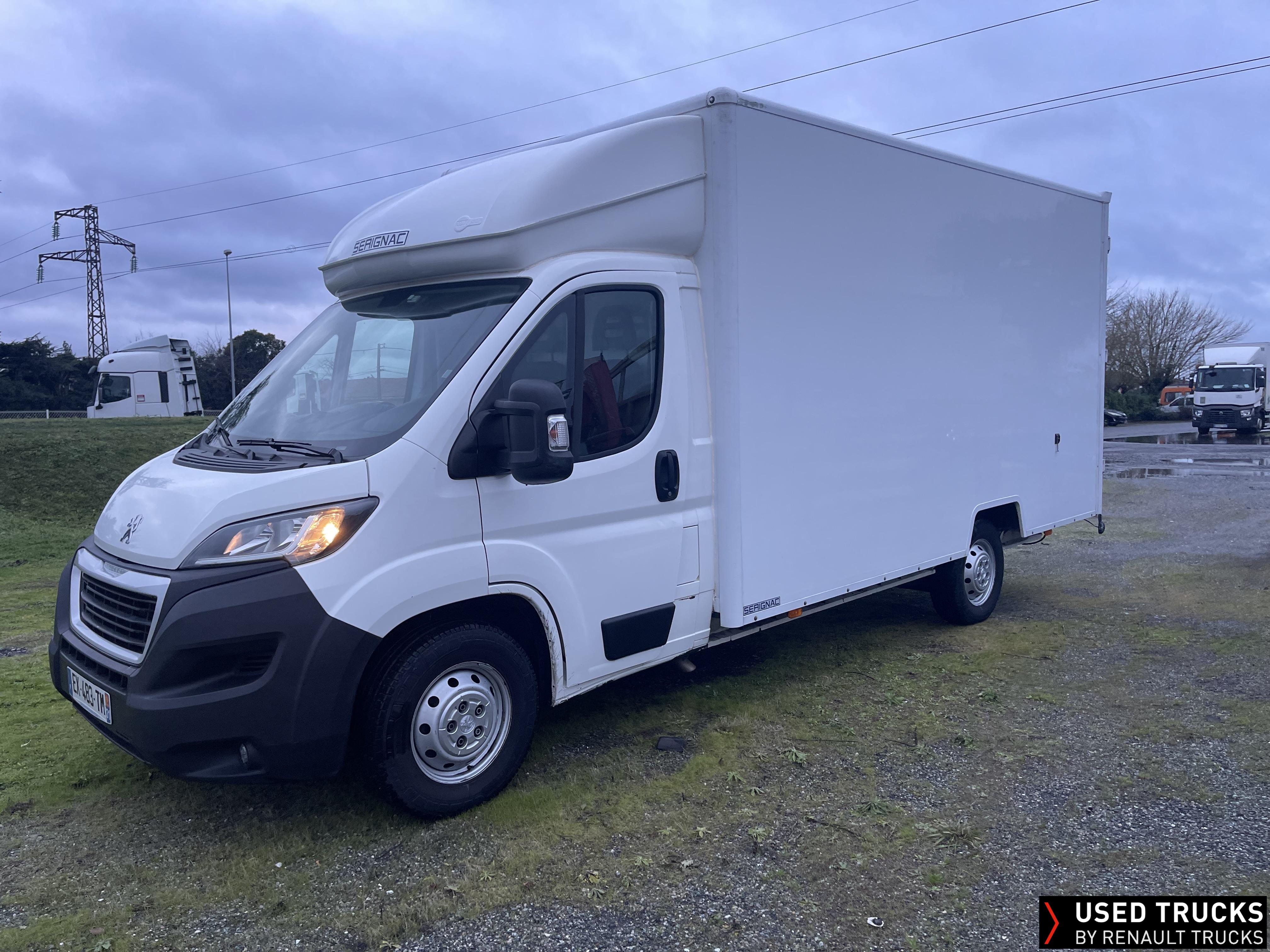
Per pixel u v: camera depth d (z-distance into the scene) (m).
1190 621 6.68
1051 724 4.70
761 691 5.22
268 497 3.21
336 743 3.26
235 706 3.11
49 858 3.42
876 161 5.14
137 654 3.26
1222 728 4.59
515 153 4.26
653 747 4.42
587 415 3.94
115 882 3.26
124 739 3.23
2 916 3.04
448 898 3.14
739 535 4.44
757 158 4.41
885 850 3.44
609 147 4.06
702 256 4.43
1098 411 7.62
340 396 3.91
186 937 2.94
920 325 5.54
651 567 4.21
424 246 3.99
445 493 3.47
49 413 37.22
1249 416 30.75
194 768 3.17
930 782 4.02
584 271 3.94
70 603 3.80
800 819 3.69
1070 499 7.30
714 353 4.41
